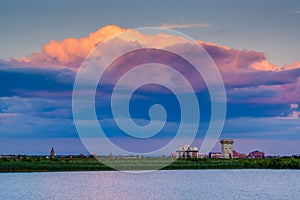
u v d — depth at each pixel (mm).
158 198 89250
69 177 145125
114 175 159125
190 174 158625
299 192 95188
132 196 92000
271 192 95438
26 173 156000
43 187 108812
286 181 119500
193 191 98938
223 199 86375
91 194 95938
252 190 99500
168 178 139625
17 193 97000
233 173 158000
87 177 147125
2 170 148750
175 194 94438
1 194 95250
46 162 149125
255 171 166625
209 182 120875
